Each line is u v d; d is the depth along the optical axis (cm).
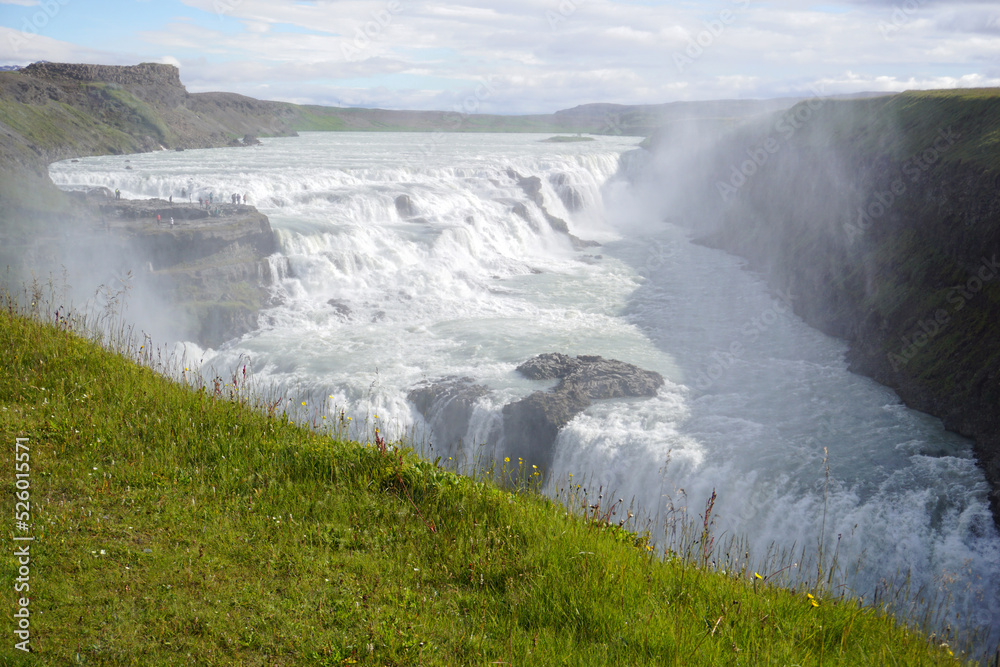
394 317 3856
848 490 2080
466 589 674
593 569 695
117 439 860
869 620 700
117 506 734
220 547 685
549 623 627
